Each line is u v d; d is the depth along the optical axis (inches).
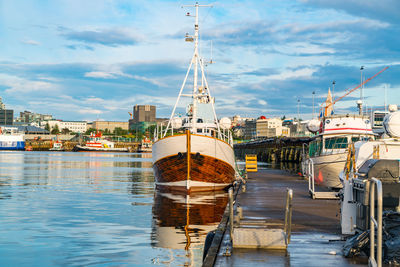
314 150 1359.5
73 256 565.6
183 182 1295.5
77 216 904.3
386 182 395.5
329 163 1066.1
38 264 526.0
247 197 911.0
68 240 661.9
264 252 410.9
